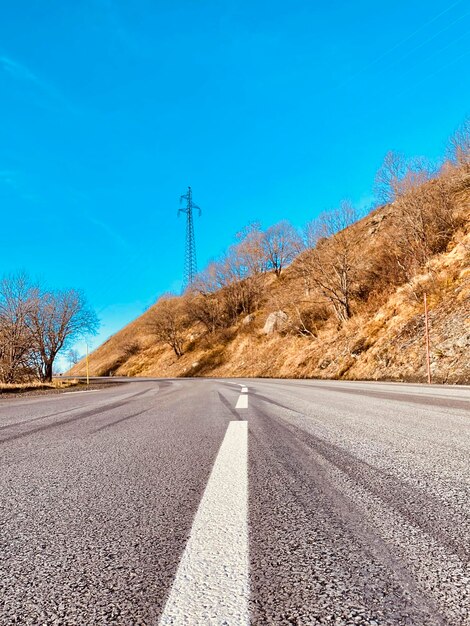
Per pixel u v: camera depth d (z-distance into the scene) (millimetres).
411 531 1225
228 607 797
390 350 20156
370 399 7293
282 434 3260
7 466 2330
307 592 855
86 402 8492
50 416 5484
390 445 2746
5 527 1325
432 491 1660
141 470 2184
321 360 26984
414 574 940
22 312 26312
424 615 759
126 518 1401
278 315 40969
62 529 1300
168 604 817
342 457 2369
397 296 23406
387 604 801
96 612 798
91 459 2506
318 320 34031
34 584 931
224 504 1515
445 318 17906
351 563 1003
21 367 27172
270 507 1477
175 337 58594
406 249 26031
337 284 30297
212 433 3533
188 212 70750
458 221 23688
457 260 20797
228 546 1122
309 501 1540
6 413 6207
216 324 56125
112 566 1017
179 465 2293
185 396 9250
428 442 2865
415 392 9516
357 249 31703
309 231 31844
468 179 25281
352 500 1547
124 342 79750
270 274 57000
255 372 37031
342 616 757
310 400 7102
